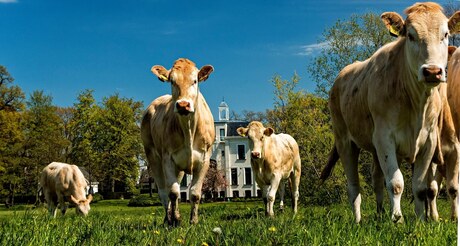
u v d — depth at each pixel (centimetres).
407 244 463
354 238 498
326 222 641
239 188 7925
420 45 624
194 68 908
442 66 605
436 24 627
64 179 1817
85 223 785
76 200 1802
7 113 5494
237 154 7956
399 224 599
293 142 1602
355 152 841
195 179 953
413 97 655
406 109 670
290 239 493
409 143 679
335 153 928
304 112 2861
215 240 511
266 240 495
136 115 6372
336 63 3025
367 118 744
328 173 941
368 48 3064
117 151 5997
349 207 1501
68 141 5988
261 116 7769
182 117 891
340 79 852
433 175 795
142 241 550
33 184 5569
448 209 1320
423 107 658
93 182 7269
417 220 592
